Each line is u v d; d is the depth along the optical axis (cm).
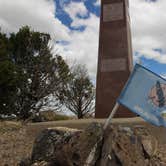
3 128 1345
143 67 634
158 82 625
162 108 616
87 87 2852
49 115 2442
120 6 1644
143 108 618
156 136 1109
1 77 2095
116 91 1574
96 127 614
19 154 934
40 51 2505
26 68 2456
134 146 623
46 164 683
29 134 1313
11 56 2438
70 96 2764
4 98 2147
